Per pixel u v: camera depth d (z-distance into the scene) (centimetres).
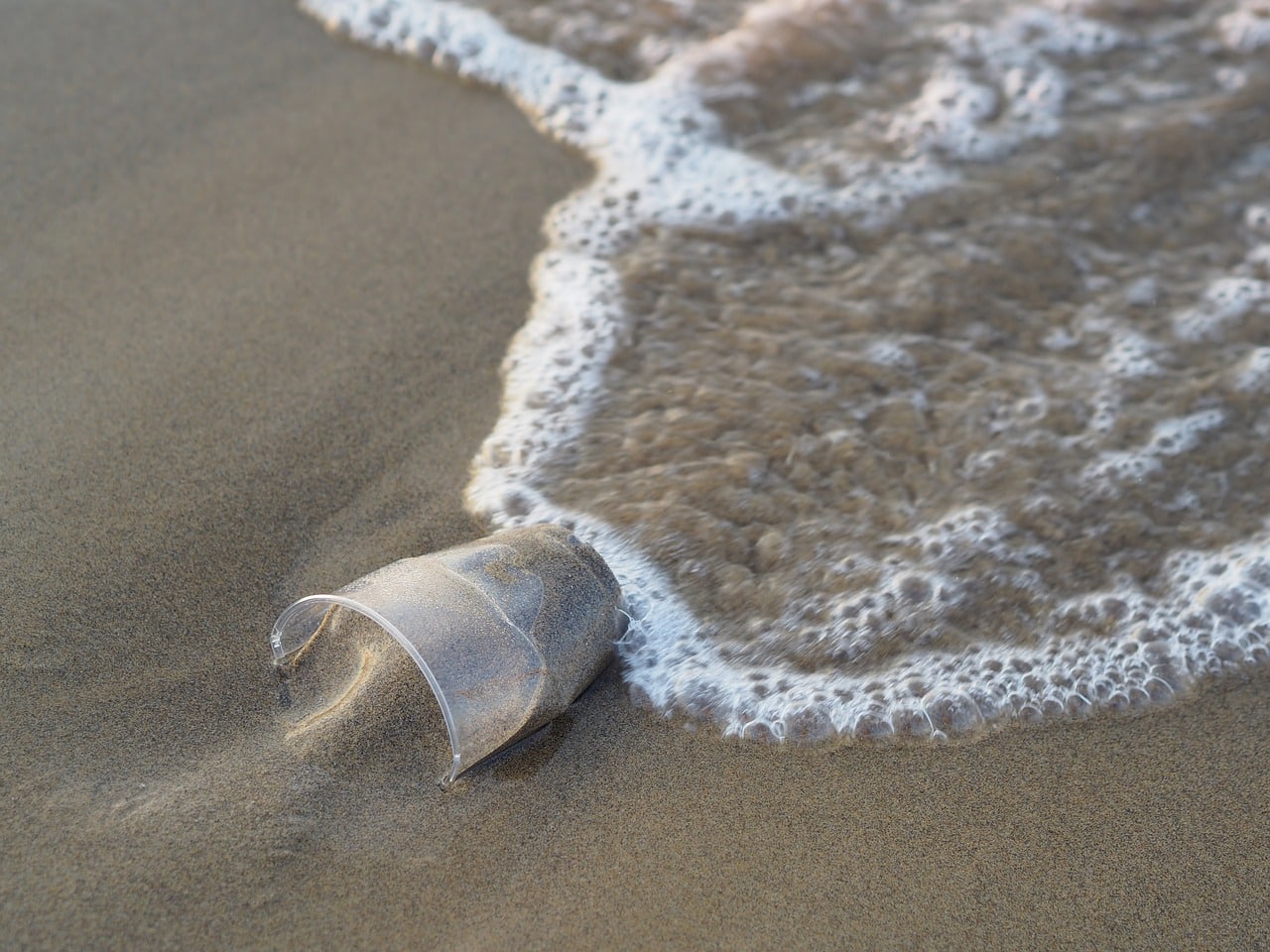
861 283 116
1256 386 110
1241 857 94
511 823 94
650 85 127
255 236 116
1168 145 123
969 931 92
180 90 125
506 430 108
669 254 117
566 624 96
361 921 92
